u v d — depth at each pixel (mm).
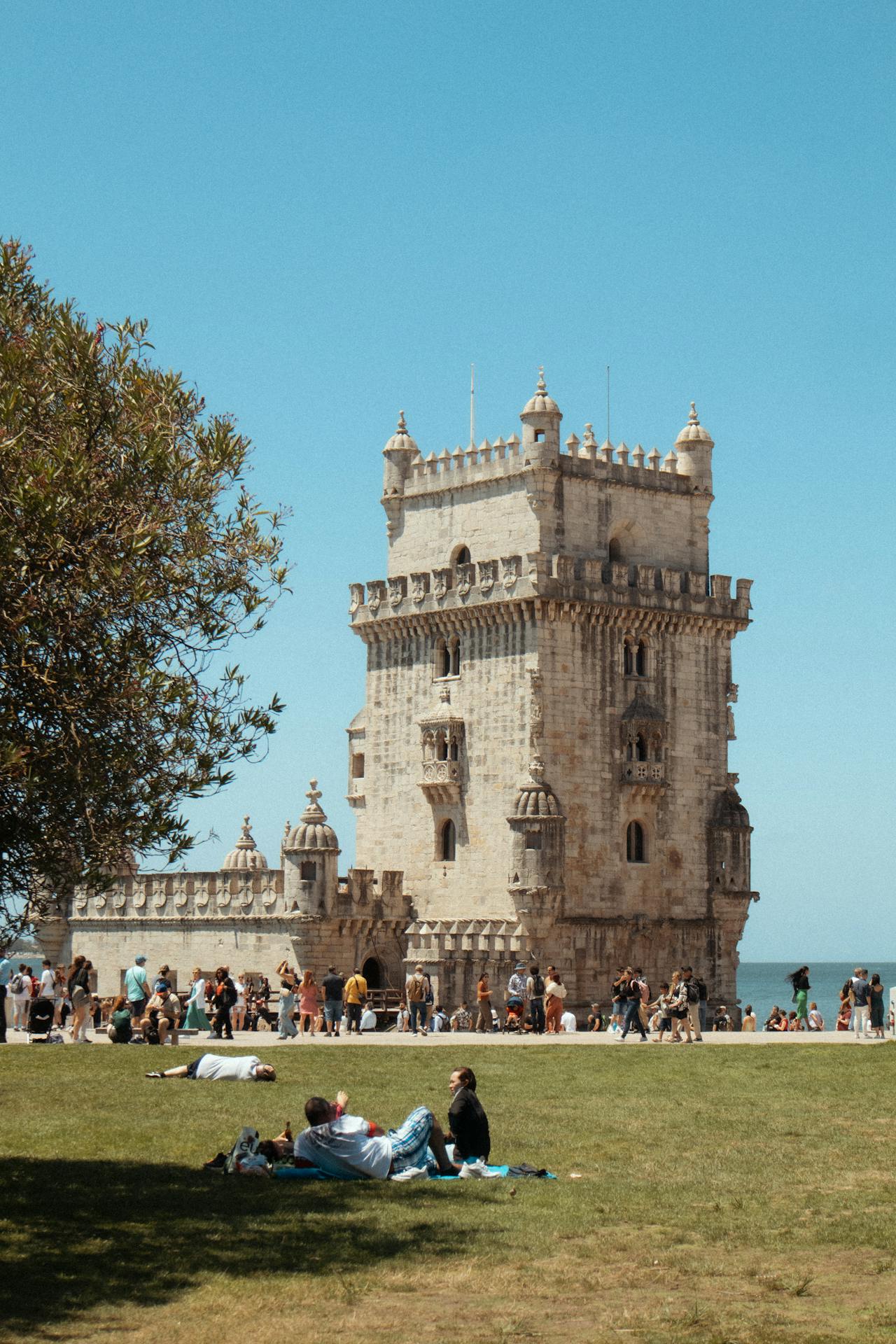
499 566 91812
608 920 90938
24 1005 75000
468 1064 54094
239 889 97562
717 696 97000
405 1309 26109
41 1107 44250
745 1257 28719
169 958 101938
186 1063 52250
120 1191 33688
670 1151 38375
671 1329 24812
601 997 90500
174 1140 39625
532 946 88500
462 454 96000
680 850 94812
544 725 90188
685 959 94438
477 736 92875
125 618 32500
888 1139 39844
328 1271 27984
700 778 95938
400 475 99438
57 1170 35844
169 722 32531
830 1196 33250
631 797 93000
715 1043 64500
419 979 81312
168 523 33250
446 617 94188
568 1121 42438
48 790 31172
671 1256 28766
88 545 31906
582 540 93188
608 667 92875
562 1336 24844
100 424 33438
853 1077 50844
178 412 34500
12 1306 26156
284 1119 42219
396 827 97062
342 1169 35094
